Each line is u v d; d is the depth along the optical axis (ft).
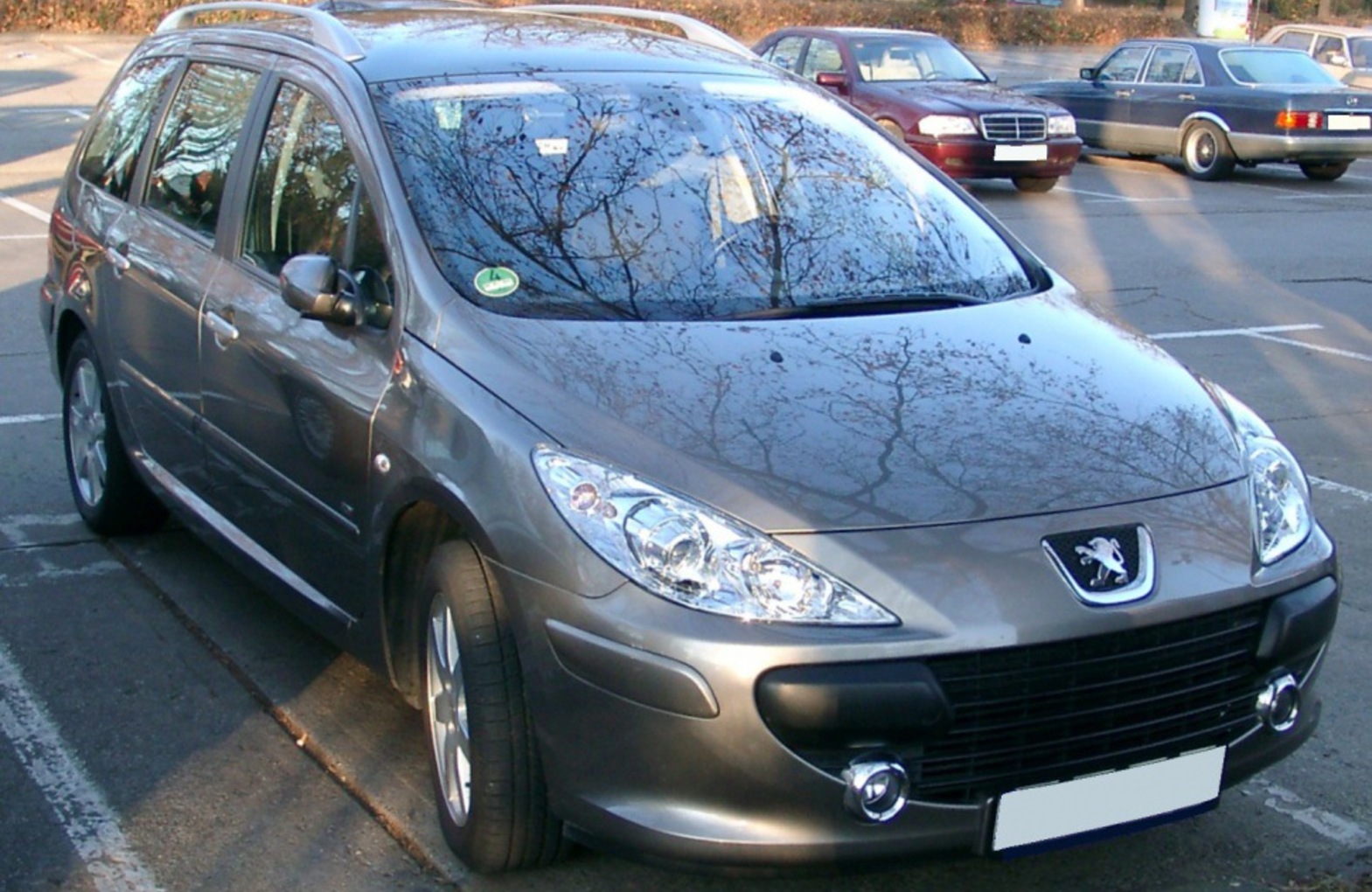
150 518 19.22
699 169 14.62
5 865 12.23
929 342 12.78
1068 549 10.58
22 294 33.76
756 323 12.81
